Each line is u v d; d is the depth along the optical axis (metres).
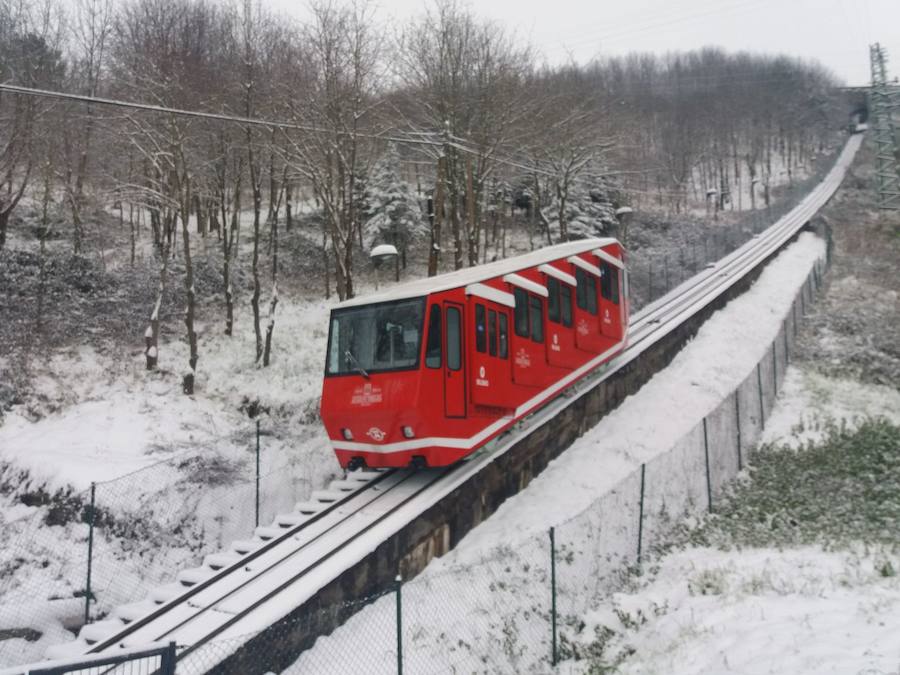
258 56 28.11
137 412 20.05
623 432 19.75
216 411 21.28
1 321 23.58
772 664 9.20
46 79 30.03
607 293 22.30
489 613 11.77
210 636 9.11
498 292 15.93
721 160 99.19
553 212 45.59
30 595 13.48
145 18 32.81
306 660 9.66
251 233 39.94
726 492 18.78
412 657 10.34
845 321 32.25
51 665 6.59
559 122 34.19
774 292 35.69
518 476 16.30
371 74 26.33
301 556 11.48
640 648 11.35
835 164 99.88
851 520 16.05
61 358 22.48
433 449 13.54
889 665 8.32
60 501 15.59
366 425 14.02
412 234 39.75
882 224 57.97
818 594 11.72
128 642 9.36
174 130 23.34
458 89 28.17
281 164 30.31
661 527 16.12
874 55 82.69
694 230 61.94
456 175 31.25
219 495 17.03
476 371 14.81
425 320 13.81
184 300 29.48
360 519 12.91
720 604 11.95
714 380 24.77
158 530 15.55
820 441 21.61
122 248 34.06
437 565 12.91
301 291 33.66
